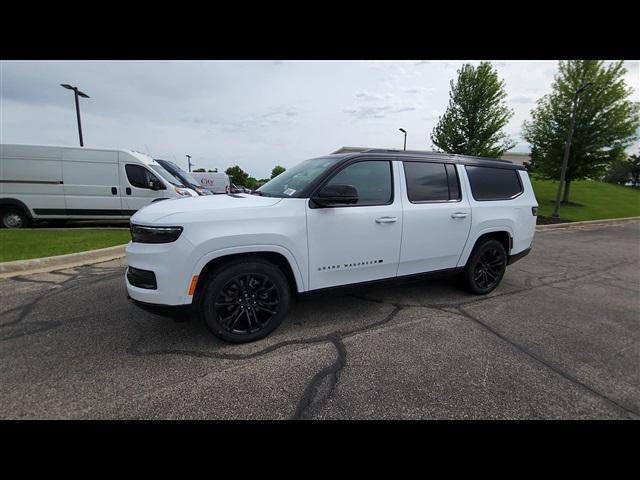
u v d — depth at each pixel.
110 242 6.16
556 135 15.24
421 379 2.39
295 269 2.88
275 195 3.16
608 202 20.56
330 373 2.43
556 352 2.85
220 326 2.70
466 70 13.45
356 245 3.13
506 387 2.33
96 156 8.23
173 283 2.47
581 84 14.23
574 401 2.21
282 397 2.16
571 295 4.43
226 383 2.28
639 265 6.48
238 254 2.74
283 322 3.27
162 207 2.73
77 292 3.90
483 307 3.85
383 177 3.32
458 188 3.82
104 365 2.45
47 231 7.19
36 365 2.43
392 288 4.45
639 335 3.25
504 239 4.38
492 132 13.27
